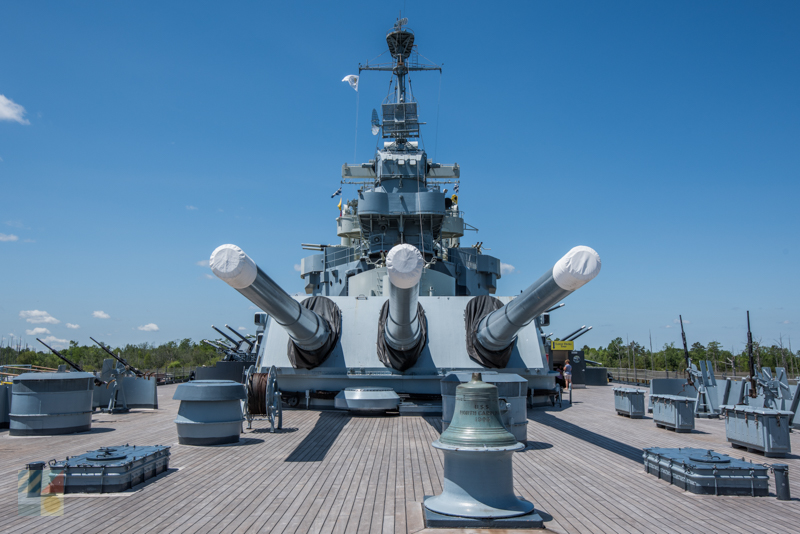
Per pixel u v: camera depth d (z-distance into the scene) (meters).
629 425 10.60
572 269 6.23
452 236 19.52
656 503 5.22
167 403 15.14
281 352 12.30
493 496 4.49
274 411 9.36
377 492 5.55
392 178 17.09
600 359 49.09
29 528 4.54
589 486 5.83
